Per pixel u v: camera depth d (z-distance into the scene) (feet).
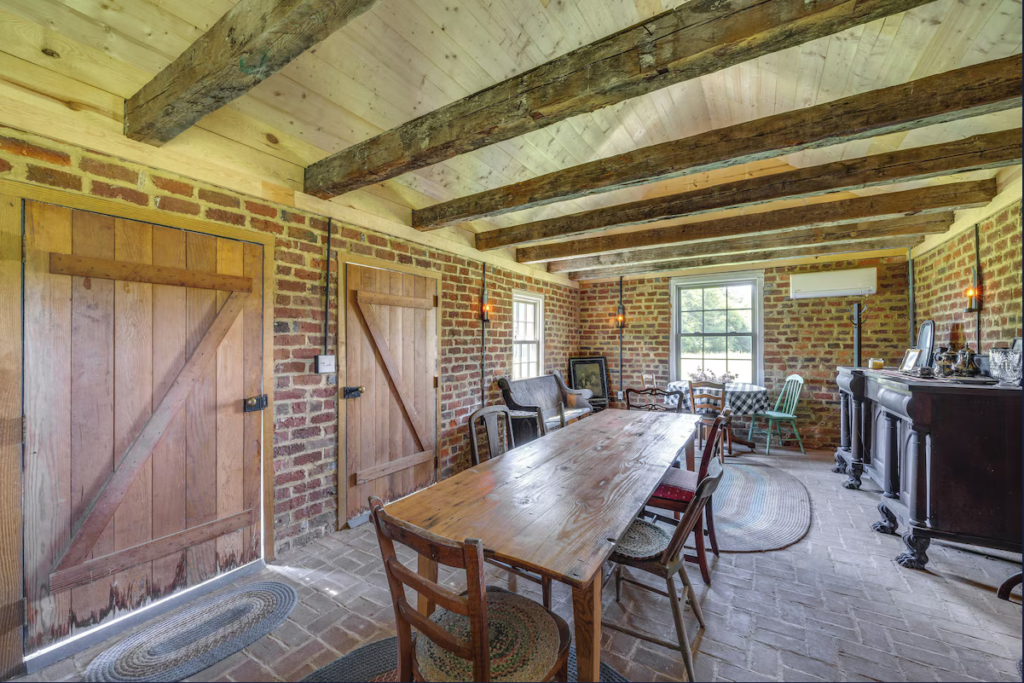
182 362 6.95
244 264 7.75
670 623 6.32
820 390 16.39
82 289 5.93
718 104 11.03
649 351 19.72
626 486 5.91
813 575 7.56
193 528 7.06
